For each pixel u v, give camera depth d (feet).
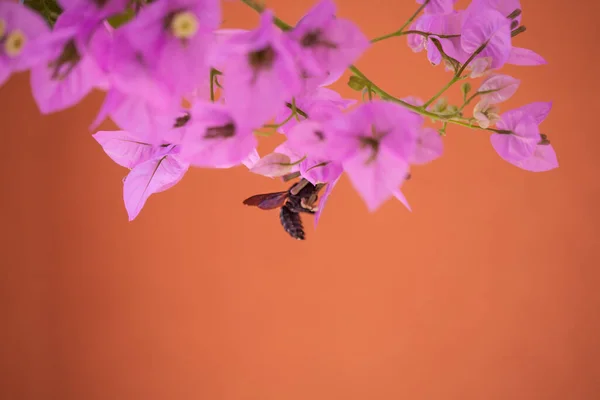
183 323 6.02
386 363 5.92
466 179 5.92
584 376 5.77
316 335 5.97
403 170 1.30
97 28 1.27
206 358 5.99
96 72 1.28
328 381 5.95
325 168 1.47
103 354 6.01
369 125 1.32
